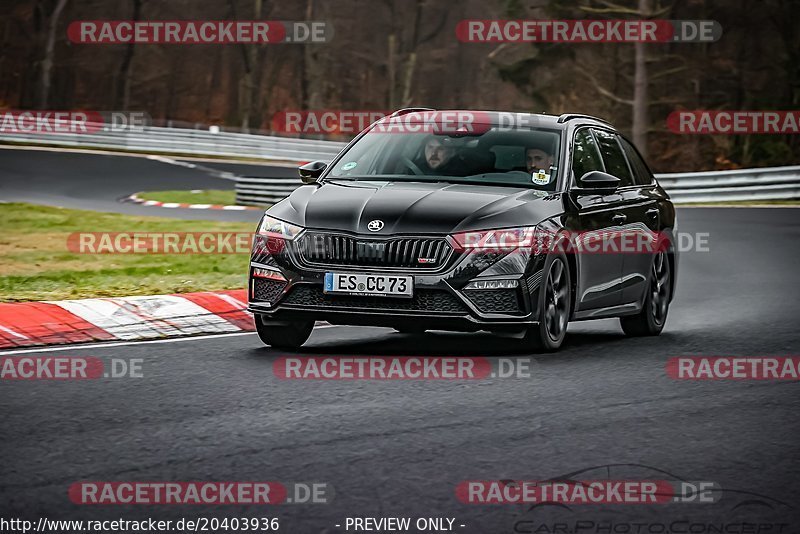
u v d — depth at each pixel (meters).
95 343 29.86
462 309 27.00
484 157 30.59
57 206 82.81
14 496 15.95
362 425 20.48
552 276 28.56
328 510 15.45
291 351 28.66
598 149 32.88
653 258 33.78
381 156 31.14
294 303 27.66
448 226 27.11
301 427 20.28
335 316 27.36
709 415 21.80
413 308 27.03
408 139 31.47
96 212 74.12
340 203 28.12
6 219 67.50
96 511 15.30
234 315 34.53
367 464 17.81
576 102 195.00
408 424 20.61
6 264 47.41
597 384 24.72
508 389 23.97
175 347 29.02
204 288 39.94
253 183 85.94
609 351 29.47
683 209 86.12
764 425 20.98
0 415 21.03
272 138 144.62
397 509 15.55
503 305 27.19
